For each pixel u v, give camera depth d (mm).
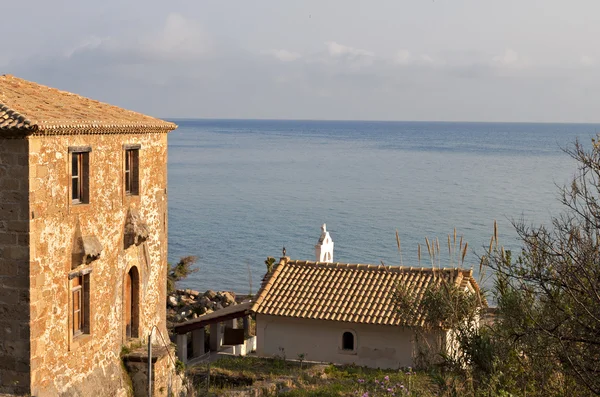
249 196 123062
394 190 130125
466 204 108312
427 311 22578
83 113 22109
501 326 16656
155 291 26500
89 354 21734
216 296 46594
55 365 19922
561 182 136250
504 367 15234
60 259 20078
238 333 26281
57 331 20016
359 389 22656
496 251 15961
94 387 21828
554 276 13703
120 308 23859
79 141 20906
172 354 26234
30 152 18484
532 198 112875
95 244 21375
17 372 18938
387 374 26031
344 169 173500
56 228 19812
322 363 29688
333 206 110250
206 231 89062
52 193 19547
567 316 13180
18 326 18844
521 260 14617
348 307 30203
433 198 117125
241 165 182875
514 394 14203
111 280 23094
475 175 155625
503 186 132625
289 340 30688
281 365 29266
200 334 34938
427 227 87562
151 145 25828
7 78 23938
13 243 18703
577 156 16844
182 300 45281
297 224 93750
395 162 195750
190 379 27297
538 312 14594
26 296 18734
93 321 21953
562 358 13273
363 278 32125
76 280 21359
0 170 18625
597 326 12781
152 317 26297
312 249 77562
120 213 23578
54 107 21516
